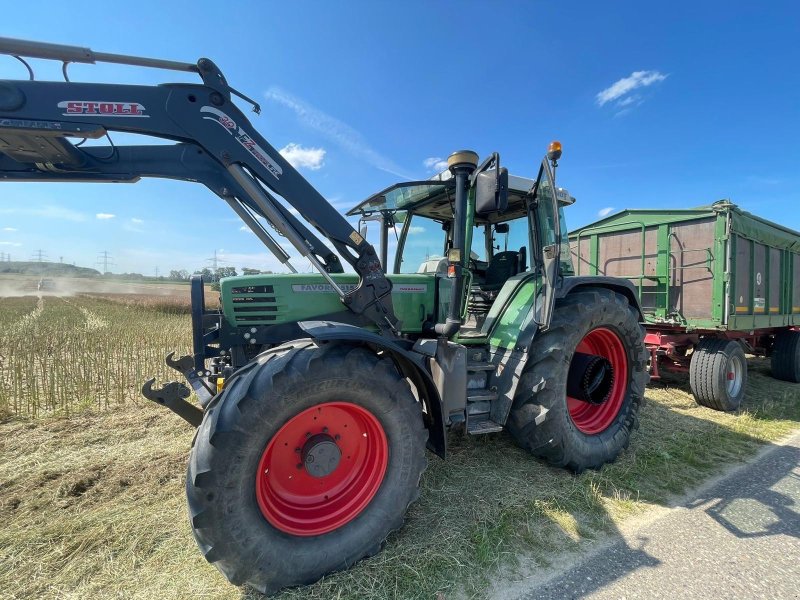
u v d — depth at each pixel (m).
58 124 2.15
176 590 1.96
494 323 3.36
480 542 2.29
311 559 2.00
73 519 2.49
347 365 2.09
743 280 5.07
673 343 5.25
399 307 3.20
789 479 3.12
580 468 3.11
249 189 2.52
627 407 3.55
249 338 2.78
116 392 5.38
